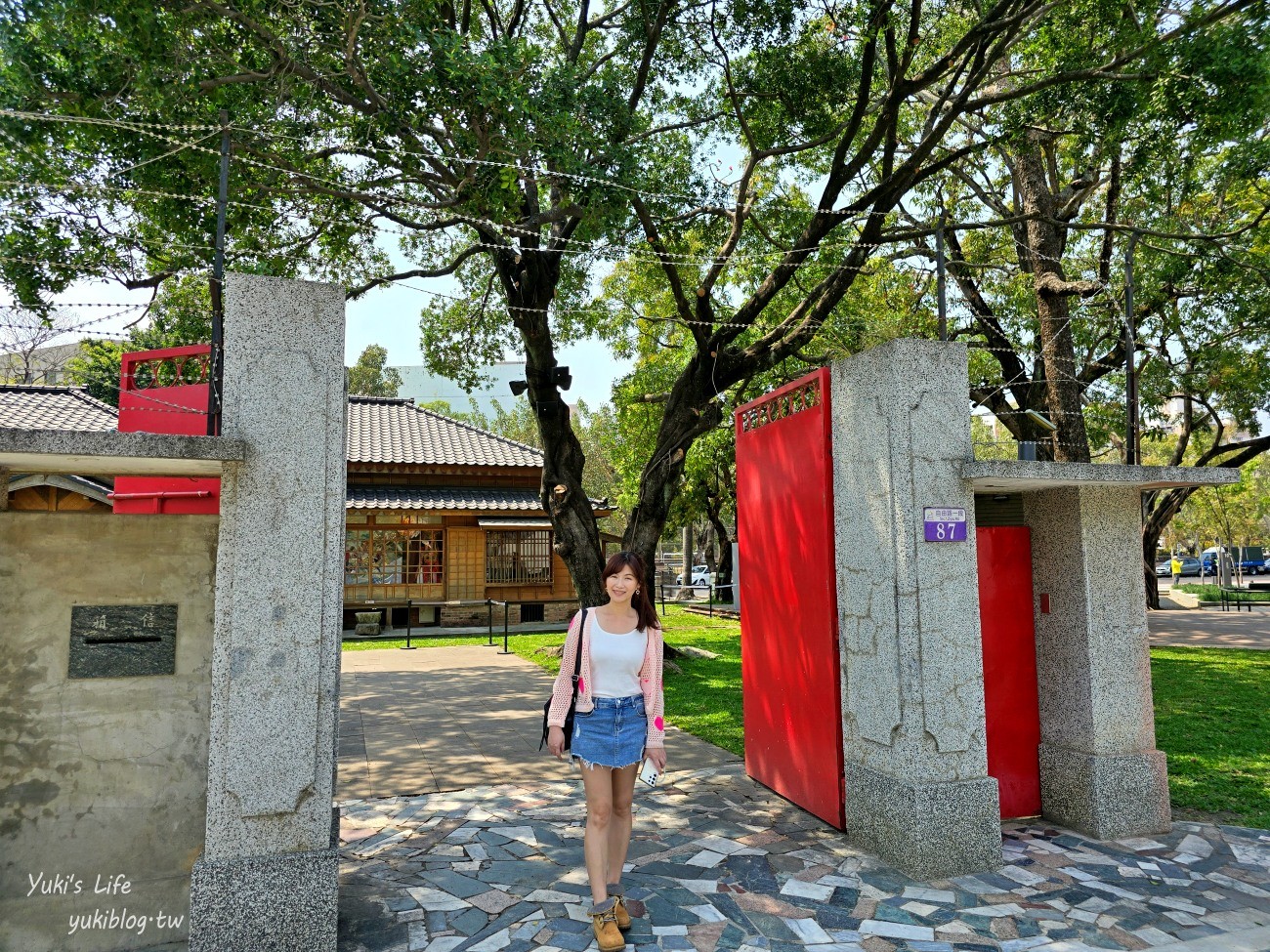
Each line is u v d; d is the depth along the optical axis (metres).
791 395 5.65
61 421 13.30
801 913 3.72
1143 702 4.98
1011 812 5.12
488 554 18.86
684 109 10.80
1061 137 10.65
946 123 9.17
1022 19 8.33
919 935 3.50
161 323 8.42
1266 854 4.50
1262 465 40.97
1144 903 3.84
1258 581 36.69
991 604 5.20
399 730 7.84
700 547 37.78
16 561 3.42
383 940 3.44
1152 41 7.25
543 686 10.43
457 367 13.19
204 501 4.91
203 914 3.19
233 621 3.31
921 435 4.40
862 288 14.55
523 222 8.22
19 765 3.36
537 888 4.02
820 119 9.66
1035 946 3.40
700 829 4.94
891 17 8.51
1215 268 11.16
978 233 15.55
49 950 3.30
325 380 3.54
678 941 3.44
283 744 3.33
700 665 12.05
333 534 3.50
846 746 4.84
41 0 5.46
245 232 8.69
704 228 11.42
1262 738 7.18
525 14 10.84
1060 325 11.98
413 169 7.97
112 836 3.44
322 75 6.90
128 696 3.52
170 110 6.42
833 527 5.02
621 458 21.20
